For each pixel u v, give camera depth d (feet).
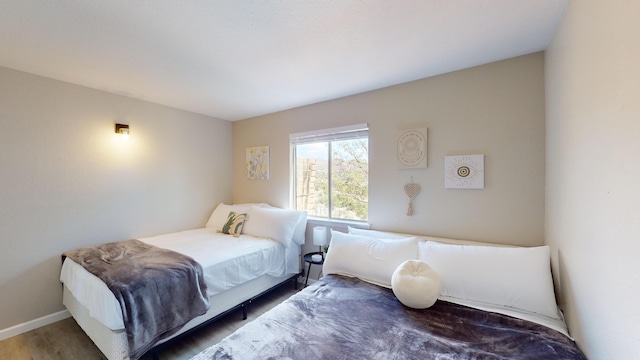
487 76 6.84
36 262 7.56
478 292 5.32
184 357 6.28
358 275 6.78
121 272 6.04
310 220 10.52
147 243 8.82
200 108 11.17
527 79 6.35
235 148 13.52
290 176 11.32
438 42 5.80
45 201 7.72
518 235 6.49
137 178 9.82
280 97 9.68
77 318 6.95
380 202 8.69
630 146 2.63
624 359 2.76
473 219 7.08
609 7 3.04
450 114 7.38
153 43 5.79
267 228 9.87
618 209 2.89
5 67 7.01
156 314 5.74
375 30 5.32
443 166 7.50
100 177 8.84
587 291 3.78
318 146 10.58
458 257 5.80
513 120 6.52
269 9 4.61
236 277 7.74
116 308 5.31
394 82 8.17
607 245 3.16
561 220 4.99
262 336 4.30
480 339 4.20
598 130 3.38
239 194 13.32
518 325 4.56
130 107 9.61
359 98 9.18
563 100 4.80
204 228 11.73
